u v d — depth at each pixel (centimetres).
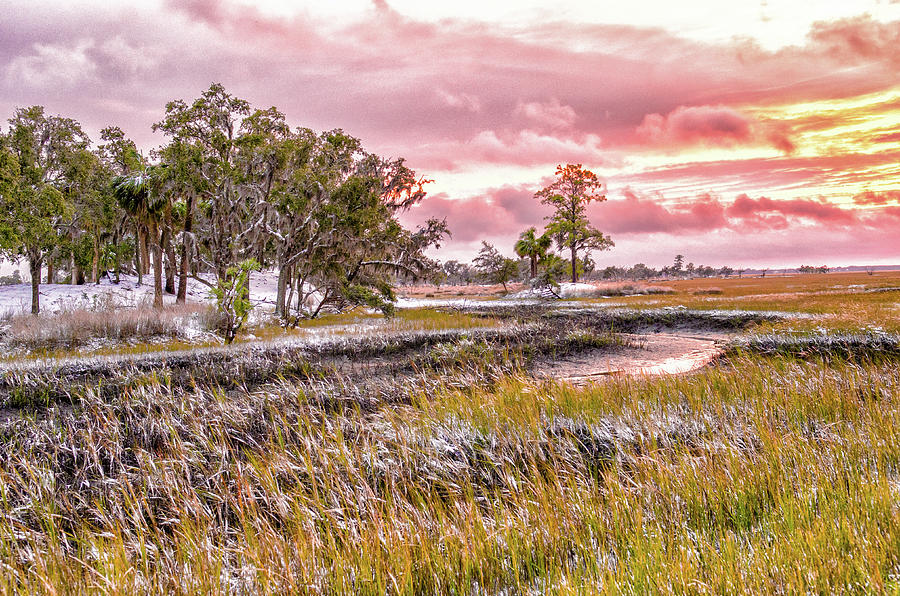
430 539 404
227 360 1278
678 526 384
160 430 745
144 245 3544
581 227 6303
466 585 348
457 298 5312
